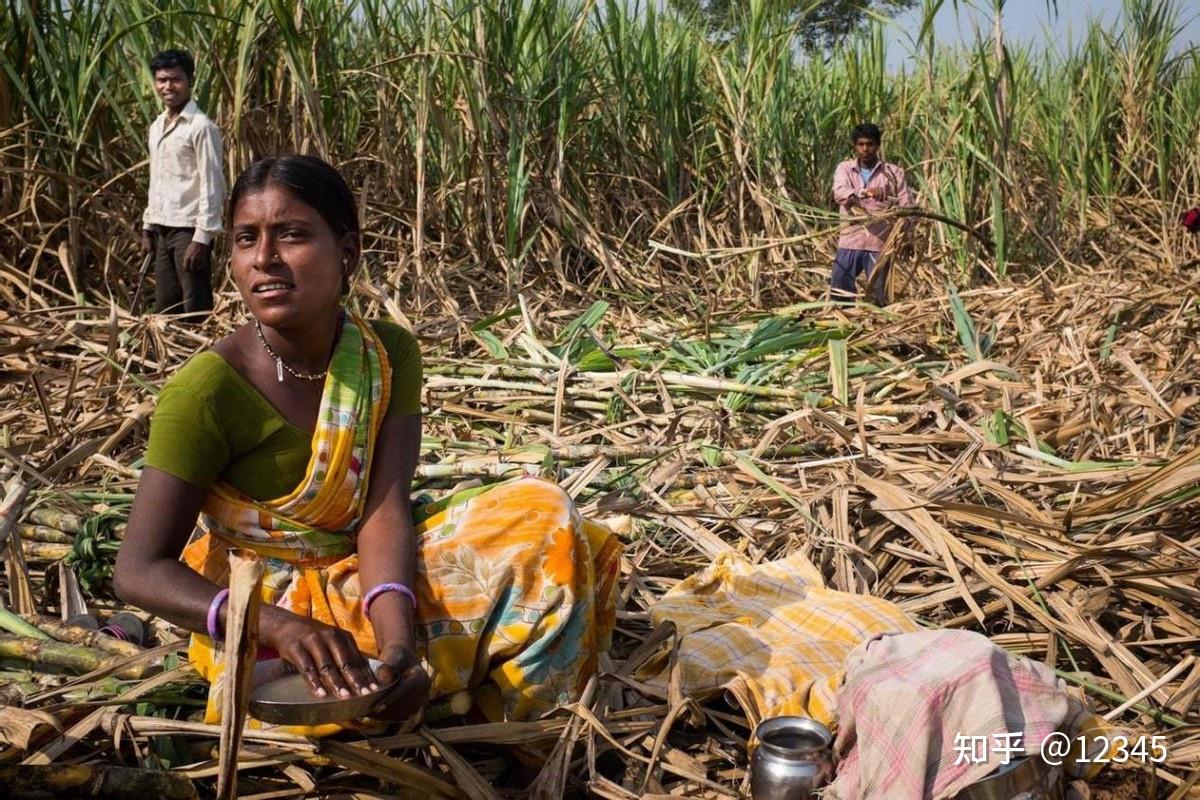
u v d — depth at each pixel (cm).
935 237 921
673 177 981
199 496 229
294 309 220
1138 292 760
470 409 484
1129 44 1152
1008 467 421
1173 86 1215
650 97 975
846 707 238
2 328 577
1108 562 335
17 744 221
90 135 745
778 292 882
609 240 916
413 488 389
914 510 355
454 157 830
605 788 242
